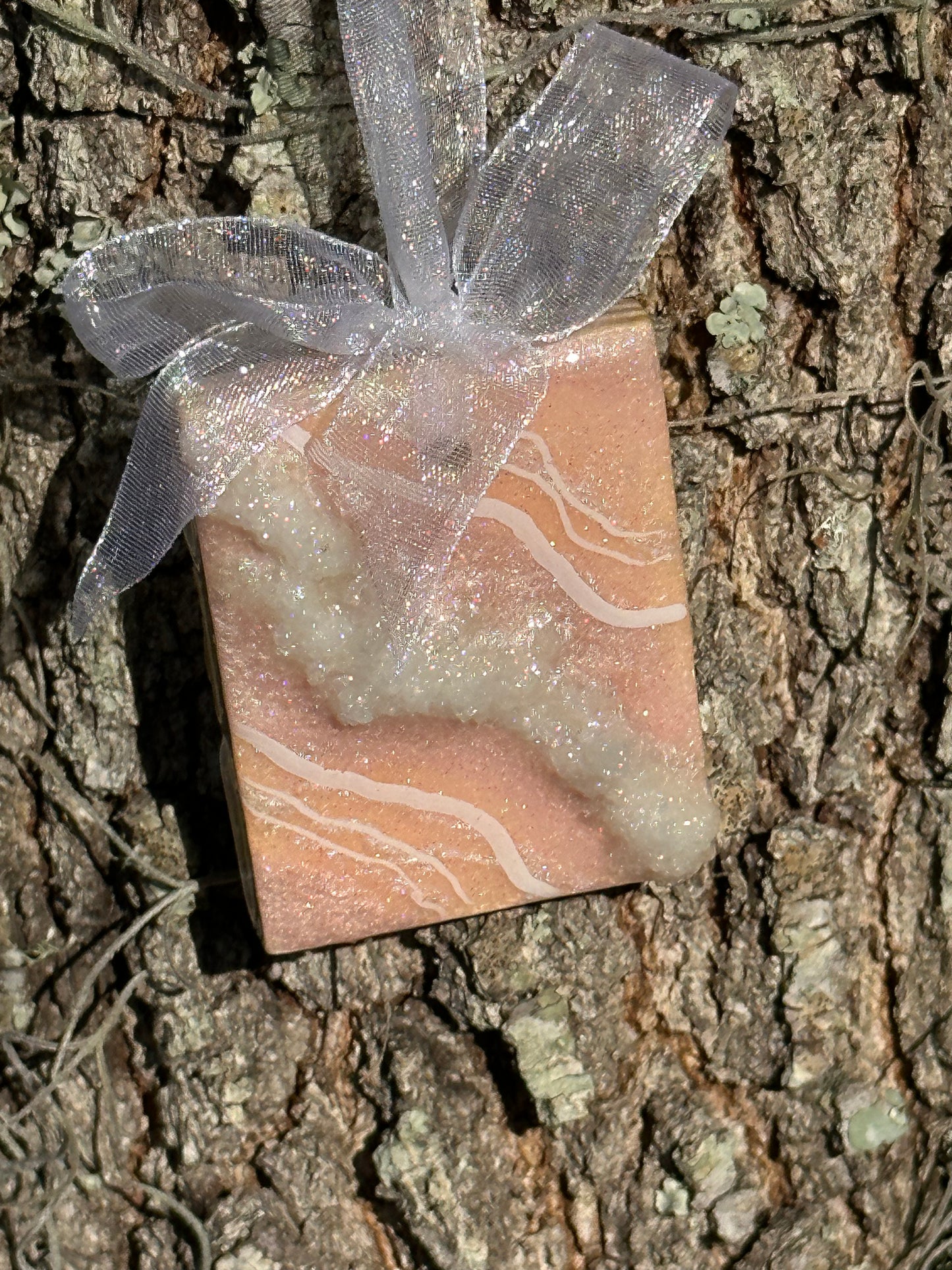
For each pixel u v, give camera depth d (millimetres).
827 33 326
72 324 303
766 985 344
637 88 303
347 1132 345
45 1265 348
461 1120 343
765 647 343
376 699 307
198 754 341
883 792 346
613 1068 344
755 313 331
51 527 339
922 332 335
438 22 307
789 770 344
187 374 301
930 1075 349
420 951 342
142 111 324
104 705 340
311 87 321
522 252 306
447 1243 341
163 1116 345
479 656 309
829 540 339
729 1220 344
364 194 325
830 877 344
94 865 346
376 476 303
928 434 334
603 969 341
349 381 302
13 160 328
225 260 305
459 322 305
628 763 316
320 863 314
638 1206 345
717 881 345
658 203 307
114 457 334
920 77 325
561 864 320
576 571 311
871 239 331
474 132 310
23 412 336
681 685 317
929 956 347
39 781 345
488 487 305
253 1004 343
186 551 335
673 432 335
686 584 334
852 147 329
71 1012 344
